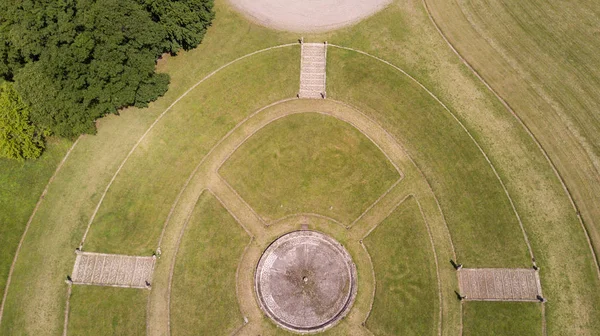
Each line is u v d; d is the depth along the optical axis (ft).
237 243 143.74
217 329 135.23
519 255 138.31
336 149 154.30
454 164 149.89
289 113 159.74
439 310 134.41
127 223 145.38
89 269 140.36
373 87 161.89
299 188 150.10
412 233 142.92
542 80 159.33
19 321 135.13
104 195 148.56
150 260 141.08
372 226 144.97
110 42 136.87
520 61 162.50
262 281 140.05
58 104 136.56
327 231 144.97
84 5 128.88
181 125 157.79
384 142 154.51
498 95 158.81
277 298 138.41
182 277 139.64
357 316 135.95
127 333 134.10
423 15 173.17
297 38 171.01
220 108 160.25
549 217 142.10
